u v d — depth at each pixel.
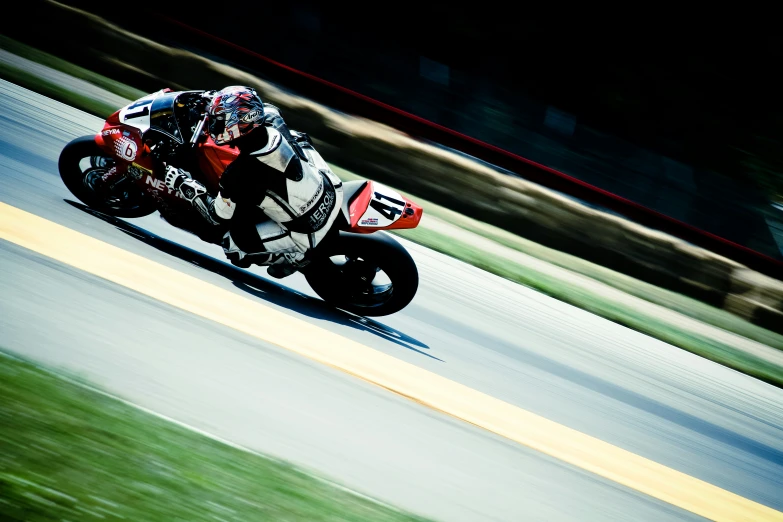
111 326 10.59
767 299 29.17
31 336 9.55
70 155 13.85
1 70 23.50
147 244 14.02
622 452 13.54
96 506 7.08
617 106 42.75
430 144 29.55
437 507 9.43
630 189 35.34
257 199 12.79
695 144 42.69
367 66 35.66
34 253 11.87
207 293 12.91
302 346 12.38
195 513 7.50
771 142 43.09
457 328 16.67
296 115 27.12
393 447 10.50
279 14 35.81
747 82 44.88
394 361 13.37
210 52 29.77
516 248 26.11
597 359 18.52
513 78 42.41
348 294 14.46
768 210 36.59
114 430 8.27
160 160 12.90
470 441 11.58
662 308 26.48
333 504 8.52
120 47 27.48
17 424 7.71
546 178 30.62
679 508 12.01
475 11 43.66
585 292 24.38
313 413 10.51
